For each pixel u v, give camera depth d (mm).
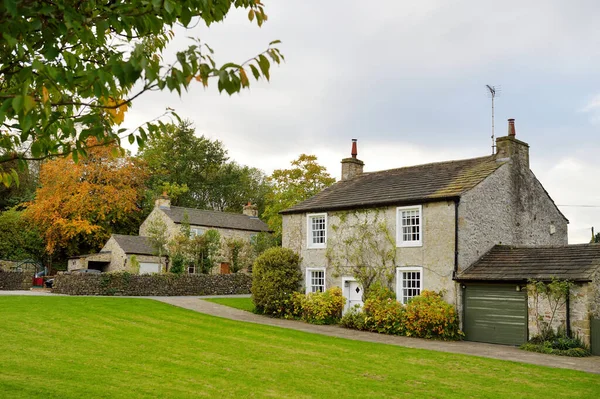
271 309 25203
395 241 22766
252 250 43625
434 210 21656
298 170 46031
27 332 16406
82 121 4715
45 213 42031
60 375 11008
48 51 4715
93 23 4918
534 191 25094
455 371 13734
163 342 16172
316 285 25797
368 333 21016
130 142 4984
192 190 61219
